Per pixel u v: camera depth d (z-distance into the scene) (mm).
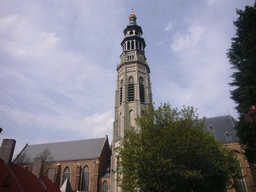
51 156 67562
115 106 58031
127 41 67062
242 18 22938
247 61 21156
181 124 23031
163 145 19875
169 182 20609
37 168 29656
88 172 60250
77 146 69375
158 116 24078
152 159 19594
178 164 19750
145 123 24000
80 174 60156
